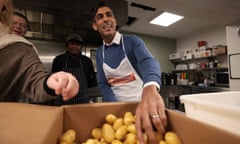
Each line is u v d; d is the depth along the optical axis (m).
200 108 0.50
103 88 1.10
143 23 3.96
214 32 4.14
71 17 2.14
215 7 2.22
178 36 5.21
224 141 0.32
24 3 1.76
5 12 0.71
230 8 2.25
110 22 1.04
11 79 0.61
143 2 2.15
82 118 0.59
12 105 0.44
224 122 0.42
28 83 0.59
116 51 1.03
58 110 0.48
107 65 1.07
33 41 2.75
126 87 1.00
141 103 0.54
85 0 1.97
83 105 0.59
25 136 0.36
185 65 4.85
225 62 3.86
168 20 3.67
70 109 0.56
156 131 0.49
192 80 4.57
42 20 2.24
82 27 2.54
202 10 2.31
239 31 2.30
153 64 0.72
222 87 3.62
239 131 0.37
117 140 0.56
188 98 0.56
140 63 0.83
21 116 0.41
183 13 2.44
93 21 1.15
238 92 0.68
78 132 0.58
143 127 0.49
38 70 0.60
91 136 0.61
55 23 2.37
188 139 0.44
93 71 2.20
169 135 0.48
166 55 5.28
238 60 2.78
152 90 0.57
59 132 0.49
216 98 0.63
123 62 1.00
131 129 0.56
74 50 2.01
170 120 0.51
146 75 0.67
